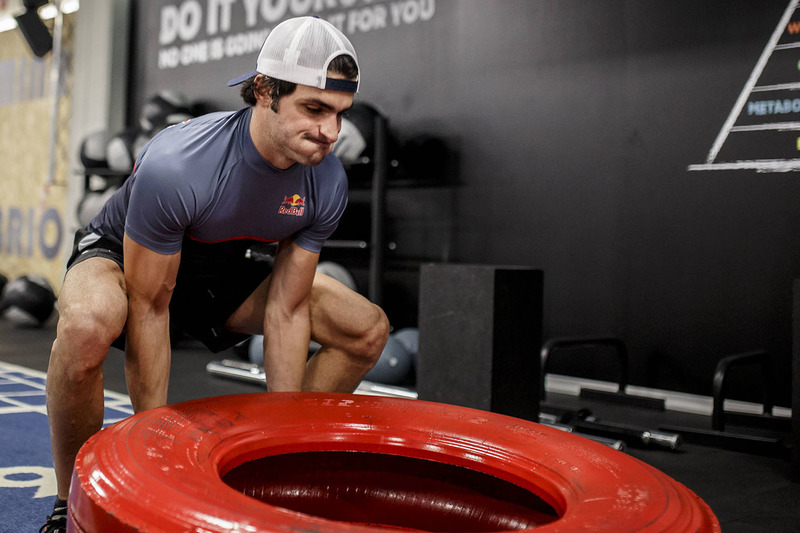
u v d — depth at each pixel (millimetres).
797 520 2002
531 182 4477
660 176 3979
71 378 1279
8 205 8320
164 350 1472
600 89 4203
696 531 810
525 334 2723
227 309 1770
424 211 4965
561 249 4348
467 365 2662
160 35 6805
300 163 1332
